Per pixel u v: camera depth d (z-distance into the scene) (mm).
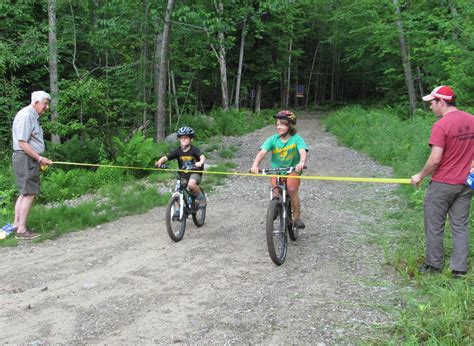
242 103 36219
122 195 9398
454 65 12852
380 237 6227
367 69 34156
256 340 3633
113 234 7000
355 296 4383
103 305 4379
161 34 16750
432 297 4199
